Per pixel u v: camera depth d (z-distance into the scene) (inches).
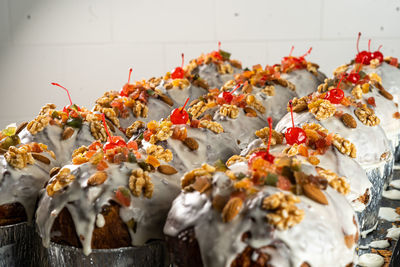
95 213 40.2
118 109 67.4
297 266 33.0
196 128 52.8
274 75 77.9
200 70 86.4
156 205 41.8
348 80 68.8
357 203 49.1
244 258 33.5
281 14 130.7
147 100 71.1
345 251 35.9
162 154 47.6
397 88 77.3
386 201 63.3
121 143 46.1
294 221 33.7
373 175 56.1
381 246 51.8
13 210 47.0
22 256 48.4
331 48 134.3
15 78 123.2
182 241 36.0
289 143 48.4
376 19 132.9
